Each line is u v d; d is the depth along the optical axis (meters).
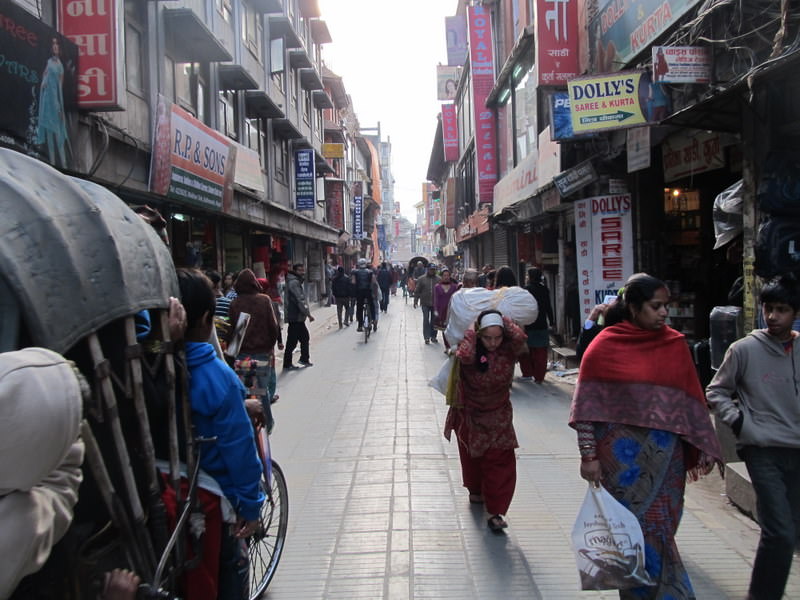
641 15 7.50
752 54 5.24
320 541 4.05
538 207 13.02
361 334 16.55
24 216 1.78
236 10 15.73
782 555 2.97
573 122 6.91
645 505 2.75
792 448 3.04
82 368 1.94
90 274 1.93
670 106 6.79
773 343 3.12
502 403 4.15
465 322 4.32
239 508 2.52
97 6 7.22
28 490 1.44
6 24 5.74
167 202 11.33
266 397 6.16
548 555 3.79
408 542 4.00
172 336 2.31
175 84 11.53
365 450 6.02
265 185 18.86
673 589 2.68
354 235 44.44
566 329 12.27
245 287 6.83
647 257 9.20
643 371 2.80
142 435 2.12
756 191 5.27
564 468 5.39
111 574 1.89
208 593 2.45
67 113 6.90
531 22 13.73
